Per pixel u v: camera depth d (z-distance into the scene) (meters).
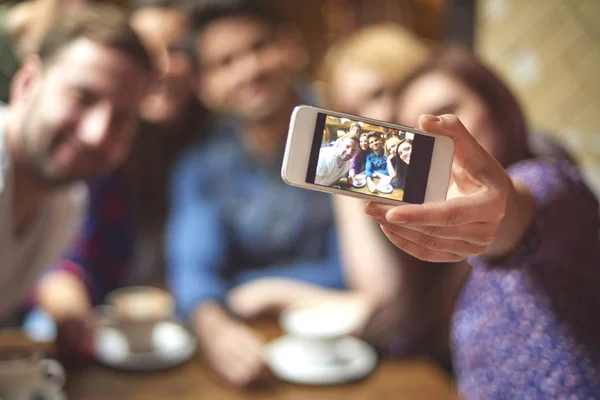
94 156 1.17
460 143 0.60
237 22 1.91
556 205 0.72
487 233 0.56
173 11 1.99
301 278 1.89
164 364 1.34
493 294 0.77
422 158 0.60
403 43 1.61
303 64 2.38
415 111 1.02
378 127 0.60
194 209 1.96
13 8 1.50
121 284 1.99
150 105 2.00
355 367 1.33
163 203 2.12
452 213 0.53
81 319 1.48
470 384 0.83
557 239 0.72
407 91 1.06
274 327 1.60
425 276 1.47
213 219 1.93
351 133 0.60
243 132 2.02
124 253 2.00
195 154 2.06
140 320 1.36
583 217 0.75
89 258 1.85
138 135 2.02
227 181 1.99
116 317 1.39
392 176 0.60
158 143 2.11
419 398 1.21
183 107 2.09
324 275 1.90
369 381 1.29
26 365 1.03
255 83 1.93
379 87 1.52
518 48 2.02
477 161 0.59
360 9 2.89
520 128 1.02
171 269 1.91
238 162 2.00
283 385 1.27
